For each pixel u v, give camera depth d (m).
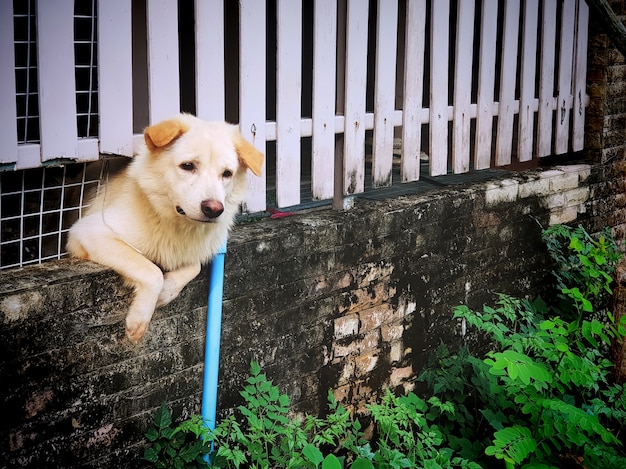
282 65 1.61
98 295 1.32
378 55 1.80
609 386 2.19
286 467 1.52
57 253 1.48
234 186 1.42
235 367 1.57
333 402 1.69
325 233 1.68
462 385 1.90
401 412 1.65
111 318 1.34
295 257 1.63
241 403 1.60
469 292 2.08
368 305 1.81
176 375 1.46
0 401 1.23
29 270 1.31
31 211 1.45
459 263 2.03
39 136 1.29
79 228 1.37
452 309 2.04
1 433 1.24
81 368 1.32
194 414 1.51
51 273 1.30
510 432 1.67
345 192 1.79
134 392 1.40
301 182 2.27
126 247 1.36
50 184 1.46
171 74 1.45
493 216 2.11
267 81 2.69
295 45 1.63
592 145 2.52
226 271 1.51
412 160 1.94
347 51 1.74
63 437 1.31
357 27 1.74
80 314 1.30
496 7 2.07
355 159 1.80
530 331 2.01
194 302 1.47
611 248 2.45
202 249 1.42
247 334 1.58
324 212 1.79
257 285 1.58
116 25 1.35
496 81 2.49
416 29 1.87
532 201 2.23
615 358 2.29
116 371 1.37
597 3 2.16
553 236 2.28
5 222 1.42
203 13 1.47
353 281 1.77
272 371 1.64
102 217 1.39
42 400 1.28
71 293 1.28
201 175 1.32
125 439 1.40
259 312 1.59
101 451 1.37
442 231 1.96
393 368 1.91
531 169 2.38
